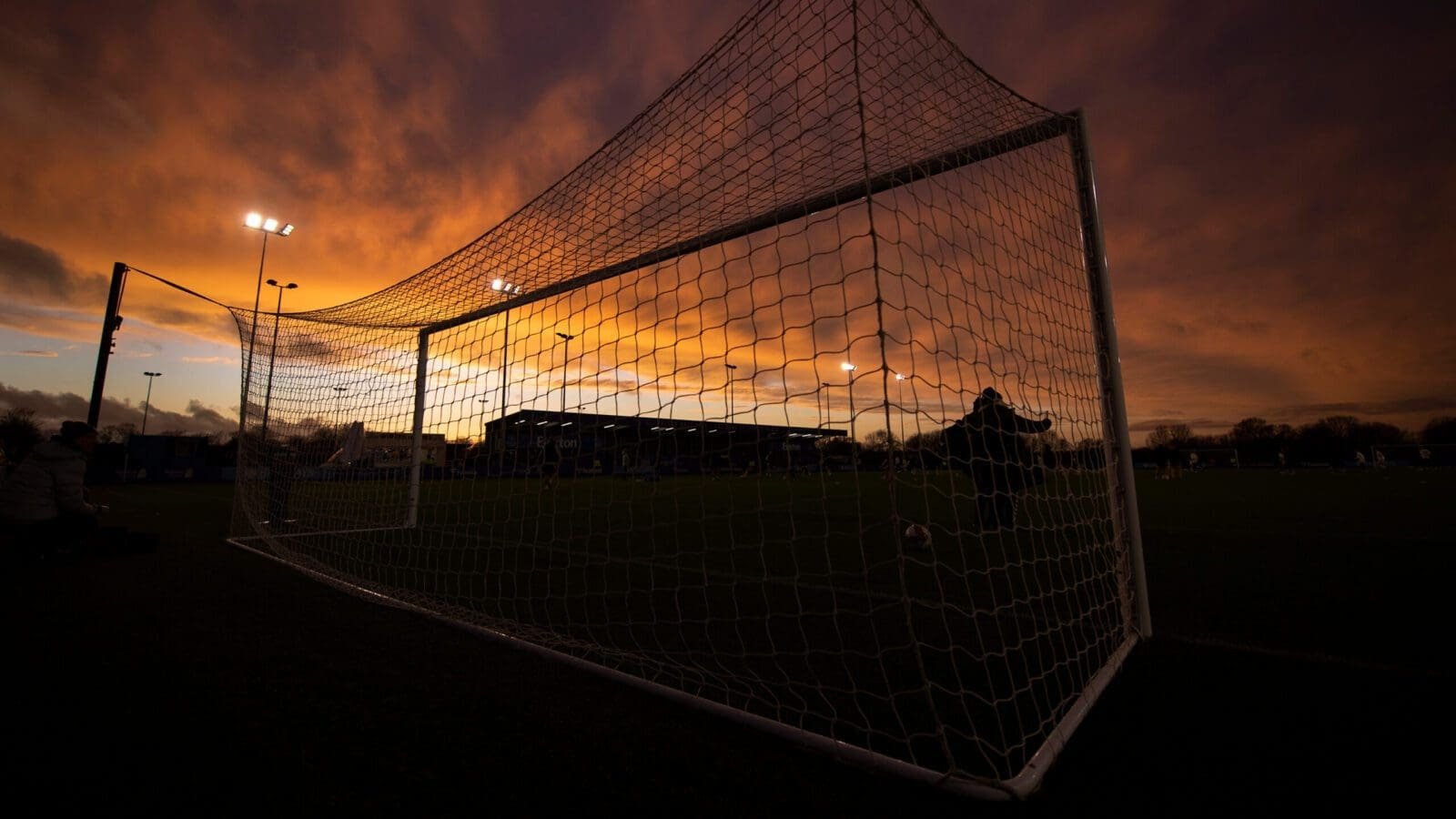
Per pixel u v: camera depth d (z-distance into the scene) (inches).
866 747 61.8
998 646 94.5
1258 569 151.3
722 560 183.9
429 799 53.1
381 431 233.8
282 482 232.5
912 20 79.8
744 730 67.7
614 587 145.4
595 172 120.3
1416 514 283.6
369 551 205.6
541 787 55.3
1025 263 93.8
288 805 51.7
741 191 103.1
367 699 76.0
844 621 110.6
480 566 177.9
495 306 182.1
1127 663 84.0
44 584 141.3
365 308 196.2
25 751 60.7
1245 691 73.8
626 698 77.3
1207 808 49.9
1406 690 73.0
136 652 92.2
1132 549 98.5
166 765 58.3
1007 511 218.4
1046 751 57.2
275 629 106.8
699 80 96.7
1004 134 101.0
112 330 274.8
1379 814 48.4
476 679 83.8
